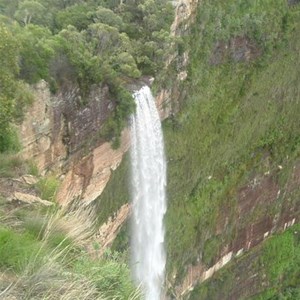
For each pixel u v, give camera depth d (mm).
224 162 40375
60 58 22906
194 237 38562
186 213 37469
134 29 31391
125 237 32344
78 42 25375
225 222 41156
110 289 10297
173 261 36906
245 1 39781
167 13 32125
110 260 11672
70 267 10727
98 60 25391
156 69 31203
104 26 27422
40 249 9969
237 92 40562
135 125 28859
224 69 39250
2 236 9992
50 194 15945
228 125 39844
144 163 31578
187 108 35688
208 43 36938
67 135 24656
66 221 12242
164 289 35750
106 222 30062
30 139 21766
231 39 38844
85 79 24625
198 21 36000
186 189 37312
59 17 28500
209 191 39281
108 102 26609
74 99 24312
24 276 9086
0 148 17875
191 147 36875
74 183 26562
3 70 17672
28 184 15672
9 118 17875
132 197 31703
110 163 28609
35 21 27438
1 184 14930
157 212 34719
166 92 33062
